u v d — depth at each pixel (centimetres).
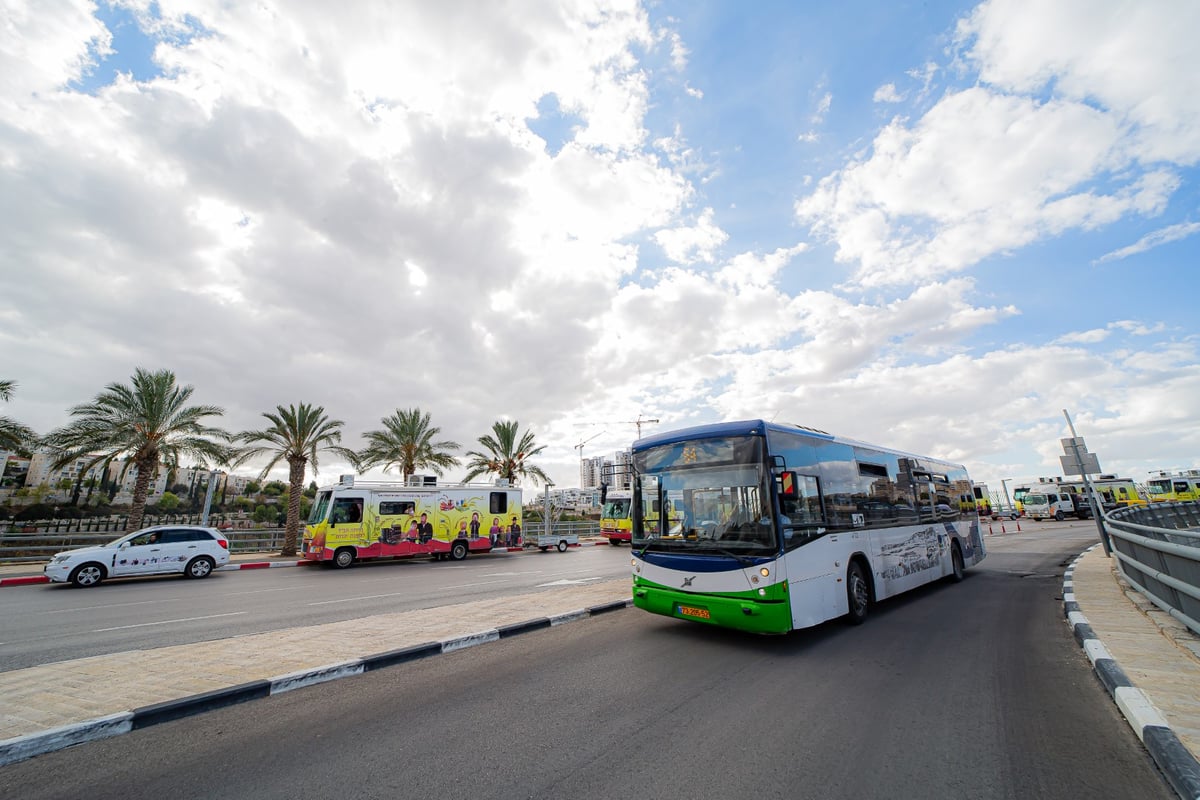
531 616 873
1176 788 328
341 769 374
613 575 1600
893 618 872
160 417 2273
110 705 483
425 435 3212
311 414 2742
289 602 1163
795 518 735
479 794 338
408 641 710
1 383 2000
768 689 537
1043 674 567
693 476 779
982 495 5119
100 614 1039
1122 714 453
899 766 372
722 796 333
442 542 2364
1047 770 364
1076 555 1739
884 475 1023
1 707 483
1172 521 1789
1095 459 1717
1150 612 773
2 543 2091
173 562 1673
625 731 436
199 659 632
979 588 1148
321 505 2206
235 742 423
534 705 497
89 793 349
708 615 713
